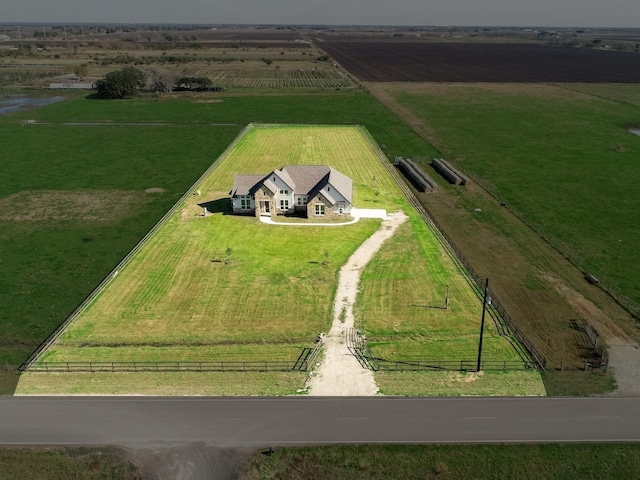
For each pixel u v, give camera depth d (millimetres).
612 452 35344
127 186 87500
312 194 72312
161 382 41938
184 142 115875
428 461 34688
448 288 55344
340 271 58812
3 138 119312
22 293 54781
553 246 65625
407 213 74812
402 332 48281
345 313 51062
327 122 136250
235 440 36250
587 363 43875
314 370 43281
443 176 93000
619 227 71250
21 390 41062
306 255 62406
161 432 37000
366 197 80750
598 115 144625
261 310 51531
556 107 156125
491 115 145000
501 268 60188
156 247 64375
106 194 83750
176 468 34156
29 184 88375
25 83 199125
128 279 57031
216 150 109000
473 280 57094
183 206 77562
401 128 129625
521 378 42312
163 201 80625
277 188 73125
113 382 41938
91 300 53000
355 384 41688
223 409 39094
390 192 83375
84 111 150750
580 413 38594
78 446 35812
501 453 35250
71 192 84625
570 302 53344
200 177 90875
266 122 136375
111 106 158750
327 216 72625
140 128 130000
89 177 92188
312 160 100250
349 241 66000
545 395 40438
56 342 46688
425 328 48844
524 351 45688
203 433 36875
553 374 42812
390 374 42812
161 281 56656
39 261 61625
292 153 105562
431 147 112125
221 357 44875
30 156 105125
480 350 42500
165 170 96000
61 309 52125
